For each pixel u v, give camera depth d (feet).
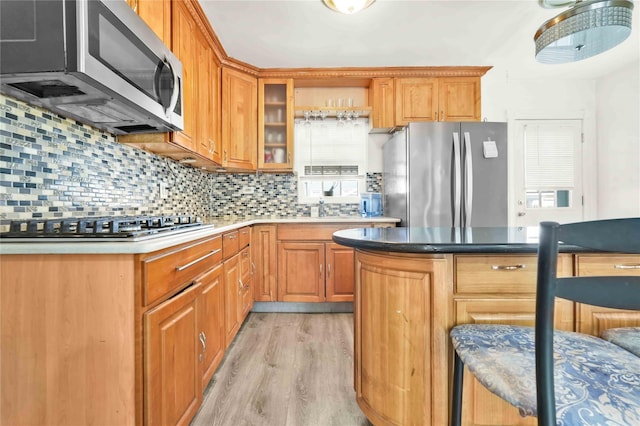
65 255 3.16
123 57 3.84
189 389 4.30
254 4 6.94
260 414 4.89
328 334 7.91
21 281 3.17
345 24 7.77
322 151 11.39
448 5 7.11
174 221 5.82
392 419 3.96
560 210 11.78
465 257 3.72
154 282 3.41
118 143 5.78
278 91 10.48
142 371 3.24
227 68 9.27
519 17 7.57
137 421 3.20
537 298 2.20
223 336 6.22
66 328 3.17
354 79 10.53
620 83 10.77
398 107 10.27
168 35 5.71
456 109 10.30
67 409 3.17
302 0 6.83
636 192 10.32
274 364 6.39
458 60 9.80
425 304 3.72
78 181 4.76
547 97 11.78
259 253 9.48
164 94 4.90
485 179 8.98
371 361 4.23
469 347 3.05
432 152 8.89
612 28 4.79
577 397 2.22
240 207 11.19
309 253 9.50
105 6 3.50
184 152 6.99
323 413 4.91
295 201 11.28
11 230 3.43
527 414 2.29
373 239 3.94
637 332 3.29
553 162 11.81
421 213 8.89
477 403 3.79
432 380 3.71
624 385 2.31
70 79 3.29
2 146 3.56
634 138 10.36
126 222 4.48
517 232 4.74
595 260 3.73
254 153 10.05
